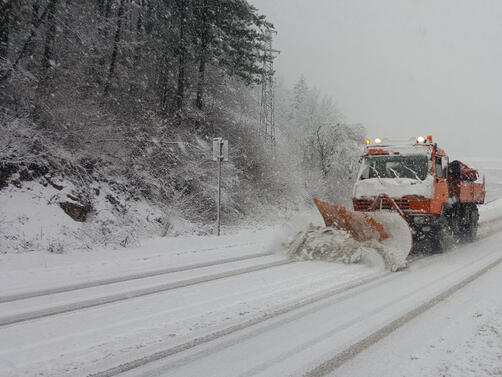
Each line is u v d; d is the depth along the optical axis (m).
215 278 6.42
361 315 4.51
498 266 7.46
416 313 4.55
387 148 9.74
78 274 6.64
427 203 8.60
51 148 11.86
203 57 20.34
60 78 13.79
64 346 3.65
